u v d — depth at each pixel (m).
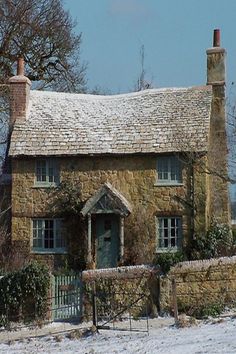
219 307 25.70
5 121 49.59
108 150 38.50
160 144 38.28
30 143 39.41
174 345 20.66
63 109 42.34
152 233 38.06
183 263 26.27
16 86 41.75
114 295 26.27
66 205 38.72
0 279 27.41
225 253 35.84
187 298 25.98
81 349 21.55
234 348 19.44
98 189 38.66
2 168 48.28
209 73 42.69
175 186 38.16
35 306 26.81
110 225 38.62
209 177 39.56
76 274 28.41
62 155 38.69
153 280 26.22
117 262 38.09
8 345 23.48
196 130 38.75
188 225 37.84
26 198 39.28
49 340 23.69
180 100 41.84
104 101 43.69
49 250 38.84
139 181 38.53
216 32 43.06
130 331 23.42
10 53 51.41
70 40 54.97
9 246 38.66
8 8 51.03
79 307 26.67
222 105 42.12
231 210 45.19
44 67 53.91
